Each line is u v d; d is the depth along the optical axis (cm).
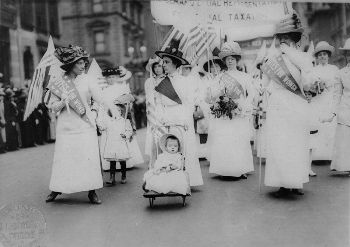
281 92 584
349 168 714
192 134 643
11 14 1988
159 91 614
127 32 3581
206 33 866
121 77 768
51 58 604
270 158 590
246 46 1142
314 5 2459
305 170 584
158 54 625
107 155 709
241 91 713
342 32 2241
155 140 600
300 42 604
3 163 978
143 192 652
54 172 596
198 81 642
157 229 474
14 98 1339
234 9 873
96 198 594
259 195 607
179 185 544
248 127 727
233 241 430
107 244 434
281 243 421
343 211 513
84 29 3434
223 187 668
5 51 1931
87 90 595
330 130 840
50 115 1480
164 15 869
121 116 718
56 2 2558
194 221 498
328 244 414
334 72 834
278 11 879
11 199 621
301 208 535
